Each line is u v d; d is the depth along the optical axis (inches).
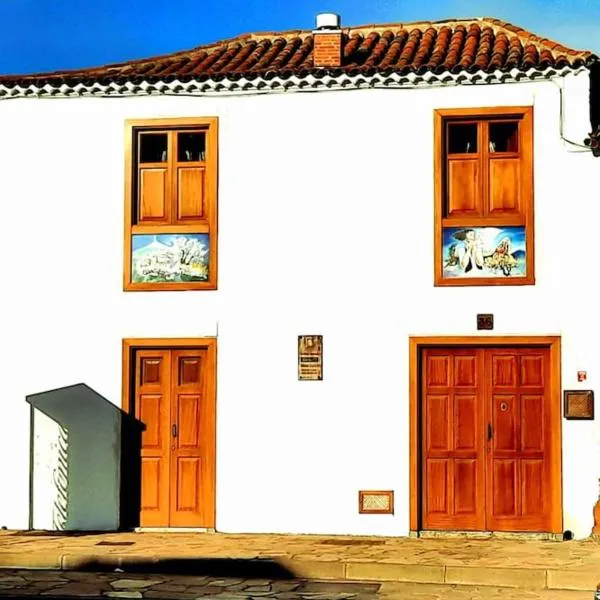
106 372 581.3
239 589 447.5
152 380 583.2
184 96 581.3
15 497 582.2
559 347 550.9
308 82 568.4
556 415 550.0
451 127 570.3
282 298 571.5
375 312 564.7
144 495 578.2
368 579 472.4
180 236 580.4
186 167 584.1
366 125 570.6
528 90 557.0
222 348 573.6
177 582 465.1
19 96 589.3
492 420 557.9
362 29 665.0
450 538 550.6
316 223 571.5
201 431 577.9
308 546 524.1
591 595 433.7
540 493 554.3
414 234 564.4
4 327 588.1
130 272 581.9
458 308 558.9
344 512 561.0
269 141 576.4
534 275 553.9
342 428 563.5
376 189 568.7
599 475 544.7
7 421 585.0
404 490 557.6
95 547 521.7
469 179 565.0
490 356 560.7
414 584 460.8
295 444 565.9
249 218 575.8
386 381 562.6
